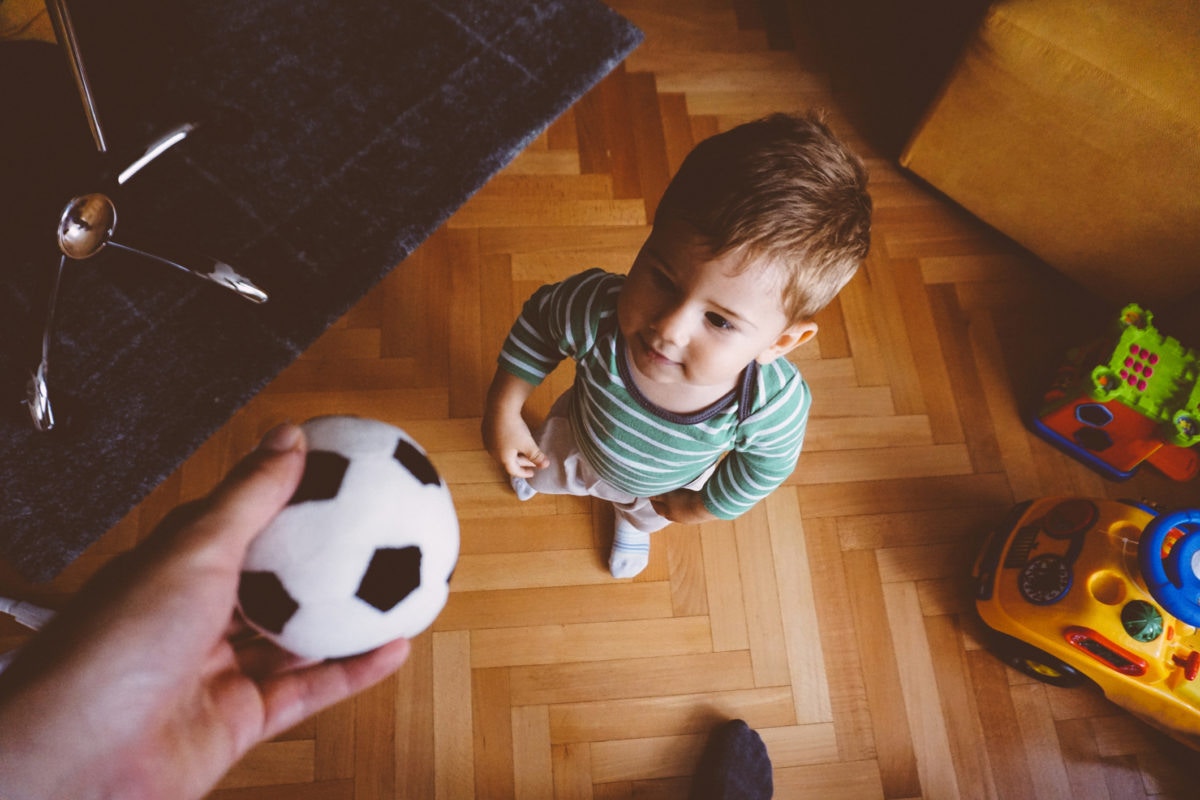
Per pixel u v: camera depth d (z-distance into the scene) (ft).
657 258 2.34
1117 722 4.46
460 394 4.89
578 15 5.83
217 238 4.98
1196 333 4.79
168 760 1.85
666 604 4.55
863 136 5.80
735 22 6.07
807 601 4.61
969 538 4.80
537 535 4.64
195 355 4.76
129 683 1.76
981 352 5.24
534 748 4.22
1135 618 3.85
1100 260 5.02
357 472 1.90
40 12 4.04
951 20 6.16
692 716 4.35
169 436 4.59
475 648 4.38
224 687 2.01
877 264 5.43
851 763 4.32
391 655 2.21
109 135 4.20
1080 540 4.12
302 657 2.14
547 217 5.33
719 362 2.43
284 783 4.05
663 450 2.97
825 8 6.22
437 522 2.00
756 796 4.12
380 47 5.53
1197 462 4.92
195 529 1.76
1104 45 4.18
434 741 4.19
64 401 4.44
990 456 5.00
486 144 5.42
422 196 5.25
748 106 5.82
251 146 5.20
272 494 1.82
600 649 4.43
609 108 5.67
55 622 1.75
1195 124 4.07
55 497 4.42
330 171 5.23
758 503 4.80
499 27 5.69
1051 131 4.61
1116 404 4.56
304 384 4.80
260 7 5.51
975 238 5.56
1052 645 4.10
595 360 2.85
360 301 5.00
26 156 3.42
